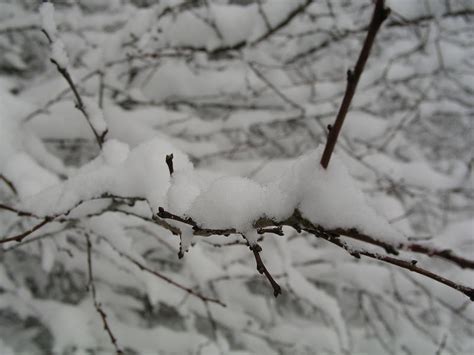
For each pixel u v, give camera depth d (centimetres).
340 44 309
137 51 220
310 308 308
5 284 242
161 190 96
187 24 238
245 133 314
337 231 57
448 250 51
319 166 60
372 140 320
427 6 240
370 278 283
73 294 289
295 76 327
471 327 301
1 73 285
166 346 269
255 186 71
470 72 319
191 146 275
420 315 327
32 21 251
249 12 227
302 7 215
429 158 421
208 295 269
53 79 242
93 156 280
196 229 72
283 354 300
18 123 202
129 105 269
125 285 270
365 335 332
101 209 130
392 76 293
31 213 116
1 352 246
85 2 294
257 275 249
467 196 328
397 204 289
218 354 257
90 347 247
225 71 284
